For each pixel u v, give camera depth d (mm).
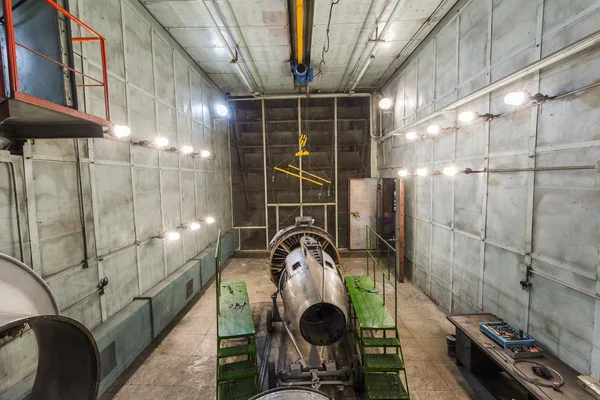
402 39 6812
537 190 3666
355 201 10516
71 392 2389
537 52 3598
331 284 4055
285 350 5031
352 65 8375
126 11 4891
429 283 6805
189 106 7551
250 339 4270
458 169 4992
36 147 3207
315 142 11367
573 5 3113
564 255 3293
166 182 6180
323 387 4137
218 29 5711
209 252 7996
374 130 10789
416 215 7477
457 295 5613
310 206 11648
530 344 3555
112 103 4488
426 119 6434
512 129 4074
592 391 2781
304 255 4645
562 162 3297
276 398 2535
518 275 3988
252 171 11703
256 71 8680
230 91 10586
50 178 3385
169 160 6340
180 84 7016
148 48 5574
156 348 5055
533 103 3529
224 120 10656
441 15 5828
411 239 7879
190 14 5699
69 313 3604
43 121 2934
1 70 2092
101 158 4203
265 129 11078
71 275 3645
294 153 11430
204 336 5426
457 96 5422
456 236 5605
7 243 2902
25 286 2408
